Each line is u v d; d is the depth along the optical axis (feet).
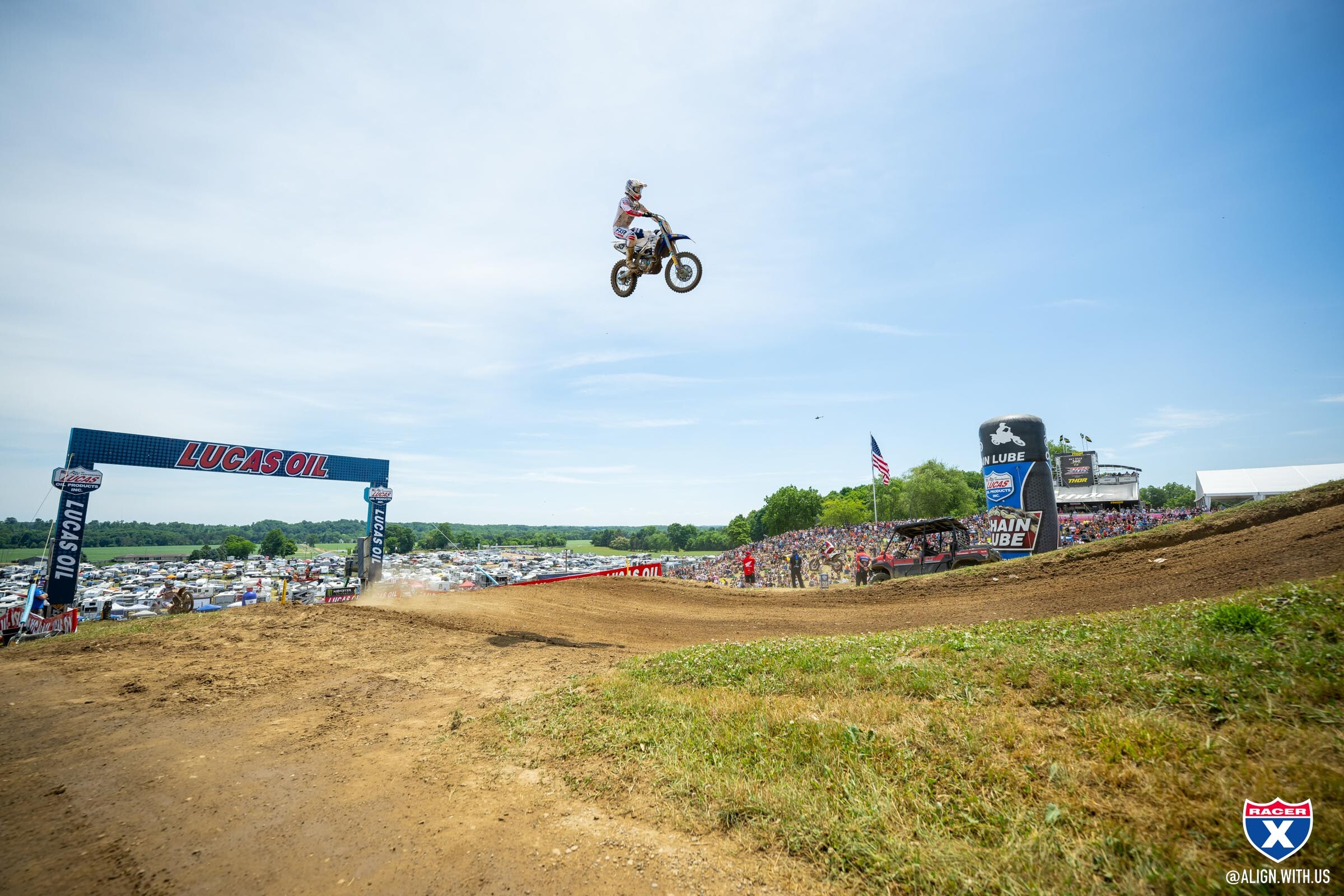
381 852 14.55
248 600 104.32
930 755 16.31
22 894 12.75
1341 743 13.23
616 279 41.14
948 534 87.20
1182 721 15.80
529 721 22.99
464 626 44.14
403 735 22.68
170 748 21.50
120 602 147.43
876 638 31.76
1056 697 18.56
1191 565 47.21
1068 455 213.46
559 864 13.83
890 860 12.68
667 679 27.53
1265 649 18.31
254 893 12.95
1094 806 13.10
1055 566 58.80
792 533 224.12
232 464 70.59
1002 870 11.87
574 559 341.62
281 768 19.70
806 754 17.51
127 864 14.05
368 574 81.35
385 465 84.12
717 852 13.96
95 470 61.26
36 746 21.61
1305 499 53.78
